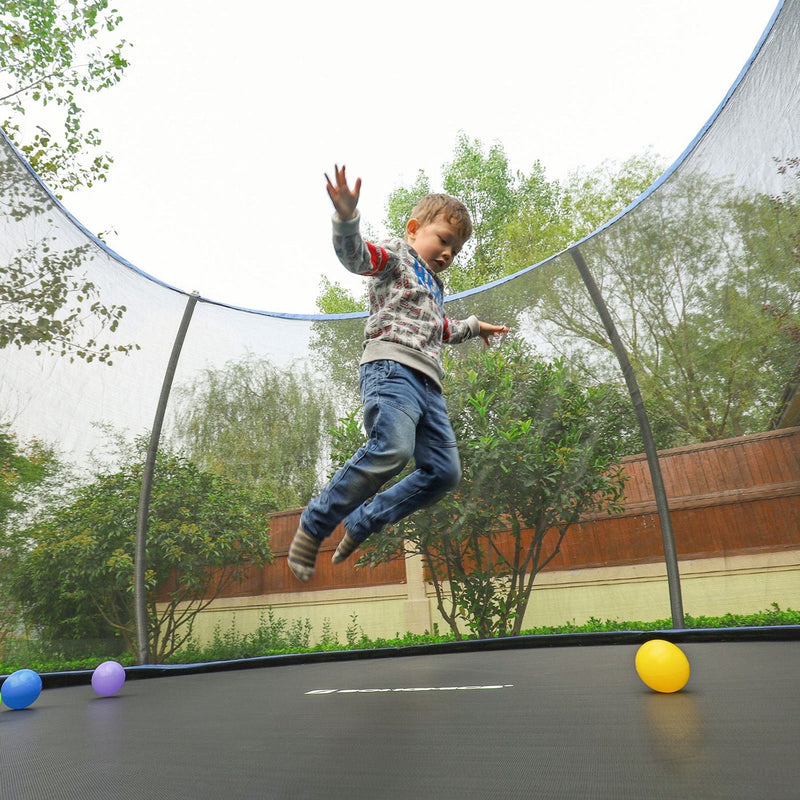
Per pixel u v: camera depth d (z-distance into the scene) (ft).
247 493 12.26
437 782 2.16
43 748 3.52
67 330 10.69
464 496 11.74
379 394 4.92
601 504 11.15
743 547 10.03
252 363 12.94
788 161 9.09
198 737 3.59
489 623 11.37
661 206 11.07
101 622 10.40
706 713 3.21
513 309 12.76
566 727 3.08
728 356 10.32
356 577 12.28
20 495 9.86
